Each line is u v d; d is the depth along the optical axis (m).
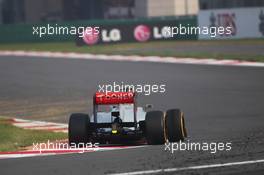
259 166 43.97
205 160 46.84
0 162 50.22
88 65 154.62
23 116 87.00
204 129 69.44
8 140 63.41
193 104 91.38
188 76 123.88
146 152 51.41
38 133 68.31
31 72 145.00
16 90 115.56
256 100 92.31
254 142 56.22
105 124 55.44
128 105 55.47
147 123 54.16
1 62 175.00
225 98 95.31
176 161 46.72
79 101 98.62
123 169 44.16
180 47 194.50
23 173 44.03
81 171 43.91
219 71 129.75
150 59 161.50
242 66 137.00
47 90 113.44
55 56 186.88
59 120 82.38
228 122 74.25
